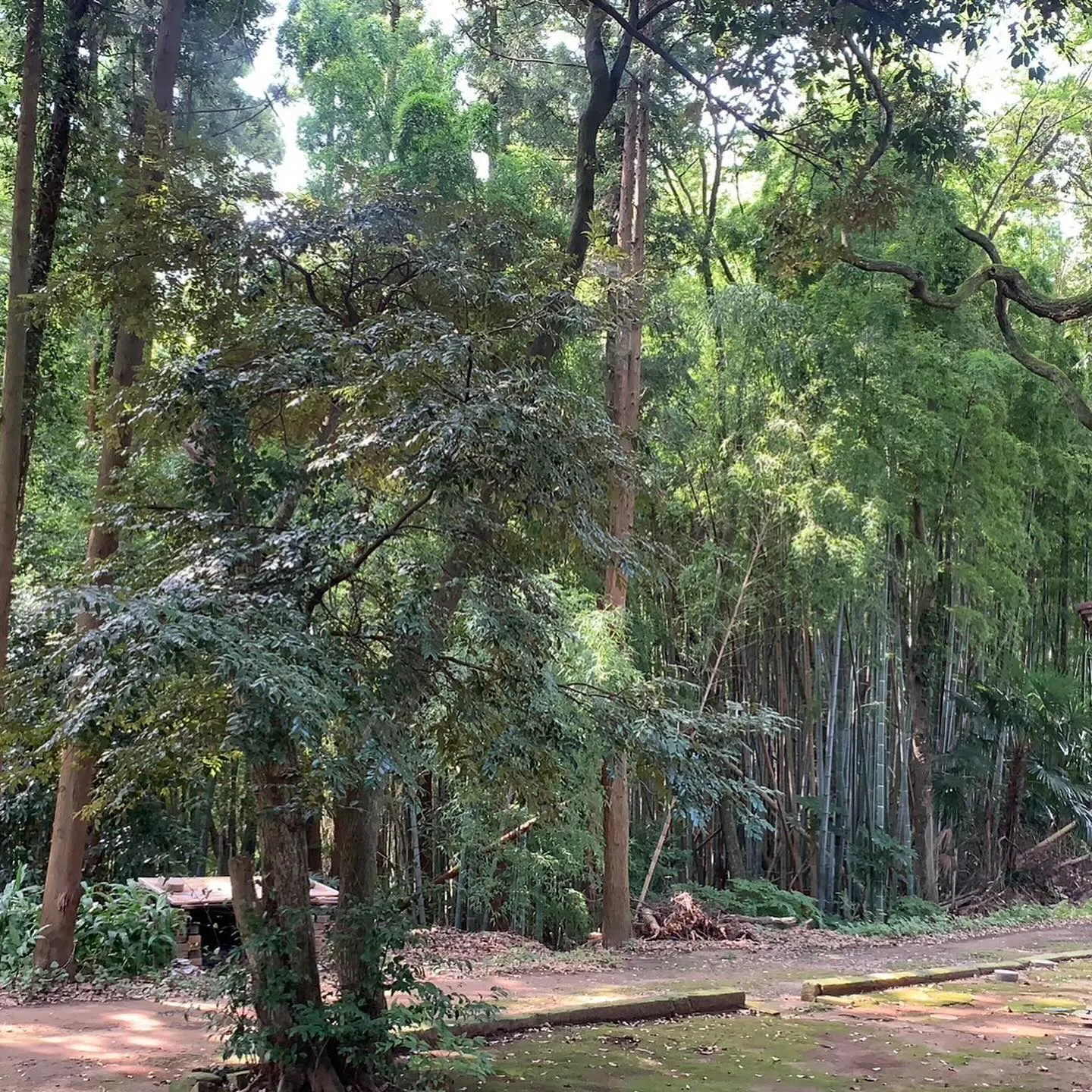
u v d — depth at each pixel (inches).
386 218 187.6
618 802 391.2
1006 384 507.2
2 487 275.0
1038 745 555.5
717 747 174.6
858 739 490.6
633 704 170.4
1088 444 550.6
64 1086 170.2
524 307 185.9
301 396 158.9
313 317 164.9
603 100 316.8
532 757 164.2
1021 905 523.5
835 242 289.6
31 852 361.4
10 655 165.6
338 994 156.1
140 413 160.6
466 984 288.8
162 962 294.8
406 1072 158.6
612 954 364.8
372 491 159.2
